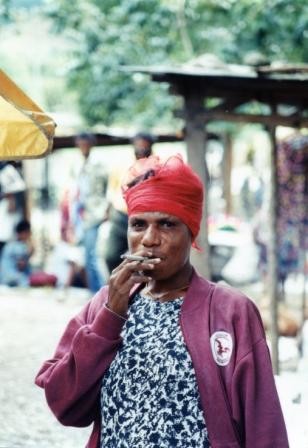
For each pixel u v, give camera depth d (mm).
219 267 12805
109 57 13961
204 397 2986
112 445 3031
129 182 3162
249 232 14586
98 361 3055
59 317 11070
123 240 10484
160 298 3150
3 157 4539
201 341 3027
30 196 15891
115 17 13633
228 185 15242
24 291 13031
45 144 4520
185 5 13148
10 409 7203
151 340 3051
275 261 8039
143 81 14367
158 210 3076
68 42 15391
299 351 8398
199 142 7684
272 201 8102
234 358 3027
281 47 12523
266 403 3016
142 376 3021
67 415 3197
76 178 12438
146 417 2992
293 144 9500
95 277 11906
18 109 4484
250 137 17828
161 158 3197
